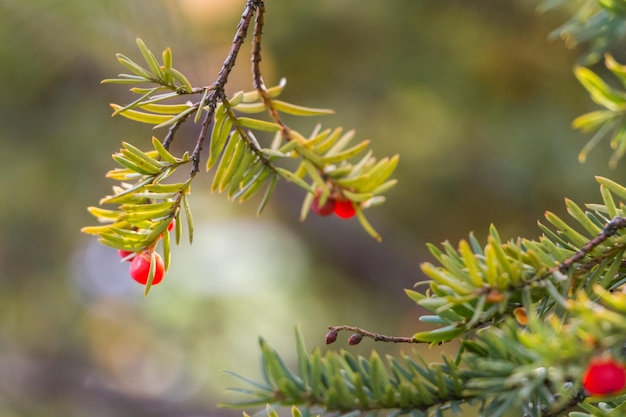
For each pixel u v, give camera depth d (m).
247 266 2.59
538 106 1.75
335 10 1.79
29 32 1.53
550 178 1.76
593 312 0.77
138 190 0.87
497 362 0.79
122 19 1.49
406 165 2.01
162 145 0.87
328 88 1.92
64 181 2.06
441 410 0.82
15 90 1.82
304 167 0.92
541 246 0.84
